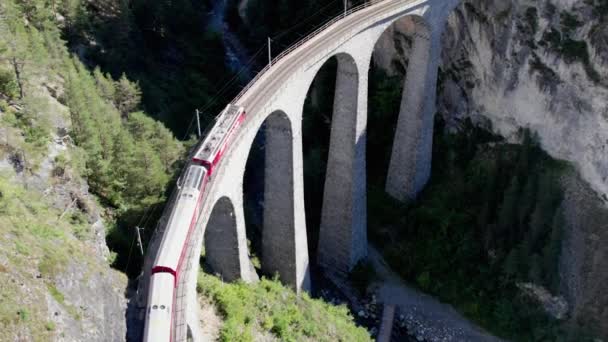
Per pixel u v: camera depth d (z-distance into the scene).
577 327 54.91
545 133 59.34
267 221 50.16
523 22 58.59
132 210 45.44
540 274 55.94
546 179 58.12
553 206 57.50
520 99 60.53
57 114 47.19
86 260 33.41
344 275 59.84
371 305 59.00
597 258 55.50
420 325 57.56
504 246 58.56
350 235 57.09
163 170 50.88
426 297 59.84
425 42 56.88
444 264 60.66
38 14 57.78
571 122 57.00
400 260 62.28
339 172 55.06
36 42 50.72
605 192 55.78
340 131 53.62
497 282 58.25
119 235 42.97
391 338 56.19
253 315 43.47
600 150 55.28
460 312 58.53
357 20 50.28
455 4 58.78
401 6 52.34
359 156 54.41
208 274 45.12
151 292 29.95
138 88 62.28
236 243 43.66
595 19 54.06
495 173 62.06
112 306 32.34
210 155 37.44
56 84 51.59
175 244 32.22
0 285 25.61
